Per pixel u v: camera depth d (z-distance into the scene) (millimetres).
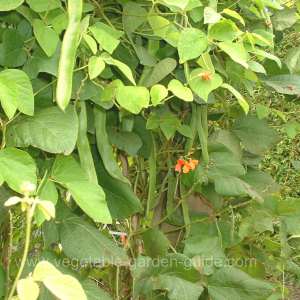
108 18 1167
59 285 640
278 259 1574
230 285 1208
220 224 1389
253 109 1605
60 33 985
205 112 1298
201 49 996
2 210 977
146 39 1232
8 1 864
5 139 912
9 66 974
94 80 1046
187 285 1126
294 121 1624
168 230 1425
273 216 1427
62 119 915
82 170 942
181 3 941
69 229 1002
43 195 897
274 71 1394
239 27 1396
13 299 681
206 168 1303
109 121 1187
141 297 1330
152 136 1252
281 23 1472
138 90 944
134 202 1147
